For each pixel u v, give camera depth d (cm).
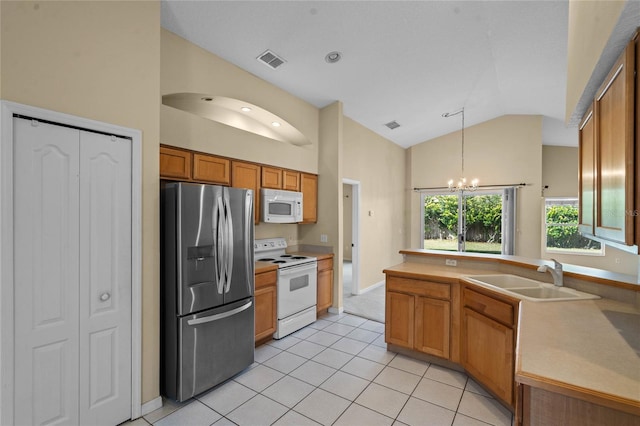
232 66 313
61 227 173
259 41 281
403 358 291
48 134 168
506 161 579
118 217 196
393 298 297
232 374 254
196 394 227
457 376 258
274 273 327
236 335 258
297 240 448
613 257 569
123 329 199
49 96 167
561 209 620
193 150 276
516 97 480
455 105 489
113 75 193
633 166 95
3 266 152
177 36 268
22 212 159
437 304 271
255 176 337
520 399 110
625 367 108
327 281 412
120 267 197
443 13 266
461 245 623
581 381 99
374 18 264
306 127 412
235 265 260
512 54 340
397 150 652
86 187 183
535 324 151
